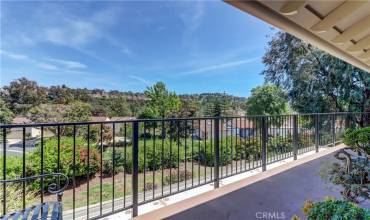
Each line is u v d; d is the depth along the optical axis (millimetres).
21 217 1561
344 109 8195
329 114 5469
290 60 8984
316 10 1494
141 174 5047
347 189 1828
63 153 4543
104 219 2213
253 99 11812
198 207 2432
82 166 4828
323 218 1005
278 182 3121
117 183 5082
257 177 3354
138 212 2346
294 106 9094
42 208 1655
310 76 8523
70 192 4488
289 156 4406
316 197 2590
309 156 4586
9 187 3279
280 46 9312
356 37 2012
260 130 3711
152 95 21156
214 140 3049
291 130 4422
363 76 7555
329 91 8320
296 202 2500
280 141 4219
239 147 3631
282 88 9531
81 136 5426
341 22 1697
